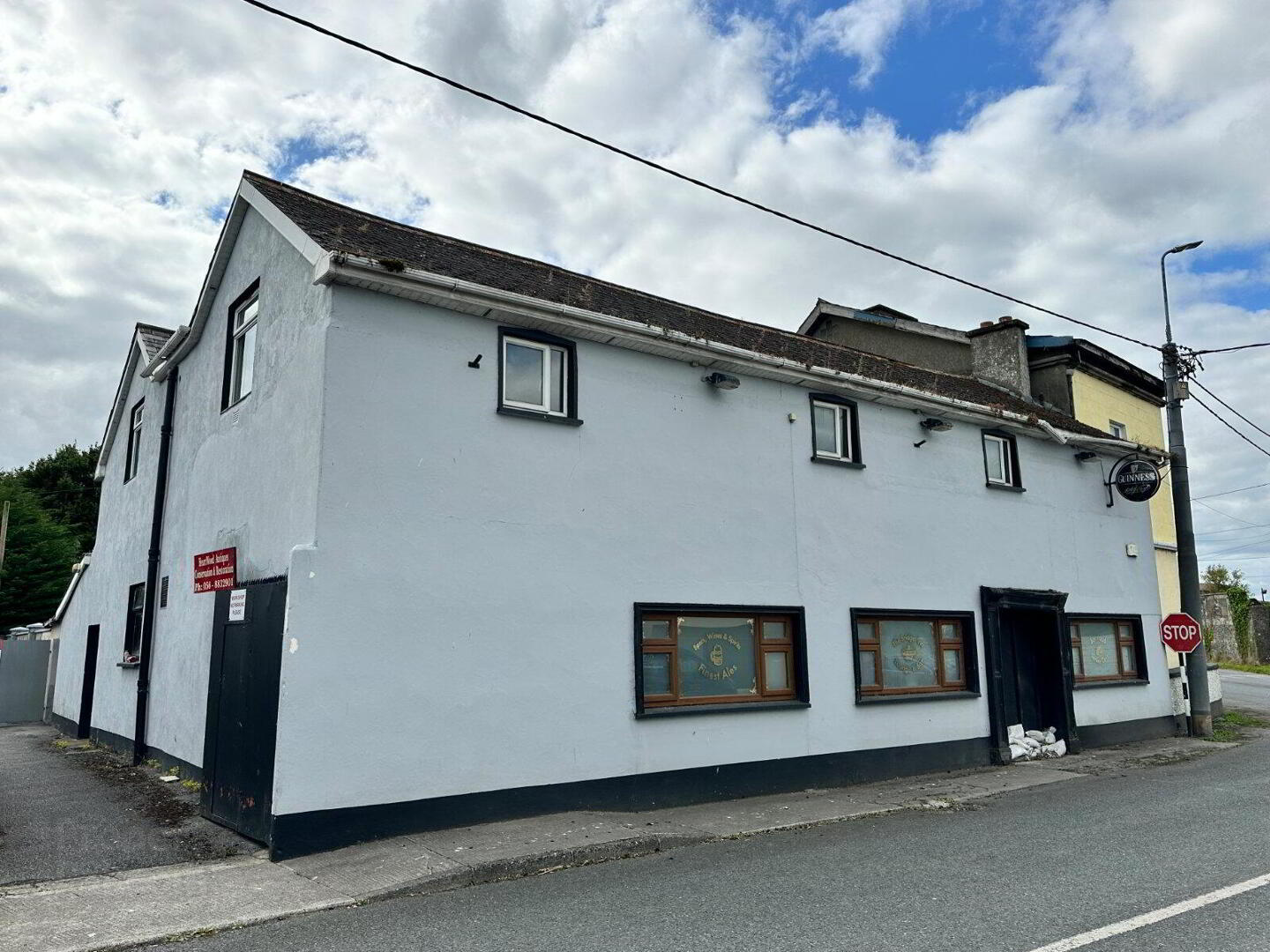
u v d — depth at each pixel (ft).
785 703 36.60
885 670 41.16
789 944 17.44
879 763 39.32
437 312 29.78
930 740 41.57
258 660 27.48
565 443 32.04
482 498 29.71
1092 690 50.80
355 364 27.84
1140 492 53.06
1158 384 69.41
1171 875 21.95
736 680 35.88
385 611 27.12
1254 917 18.45
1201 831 27.35
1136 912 18.88
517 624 29.76
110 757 43.06
